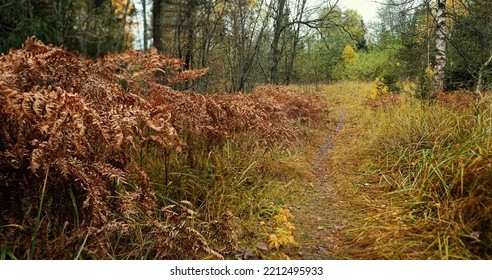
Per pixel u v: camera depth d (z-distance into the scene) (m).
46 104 1.92
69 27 8.97
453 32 8.98
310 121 8.39
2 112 1.95
